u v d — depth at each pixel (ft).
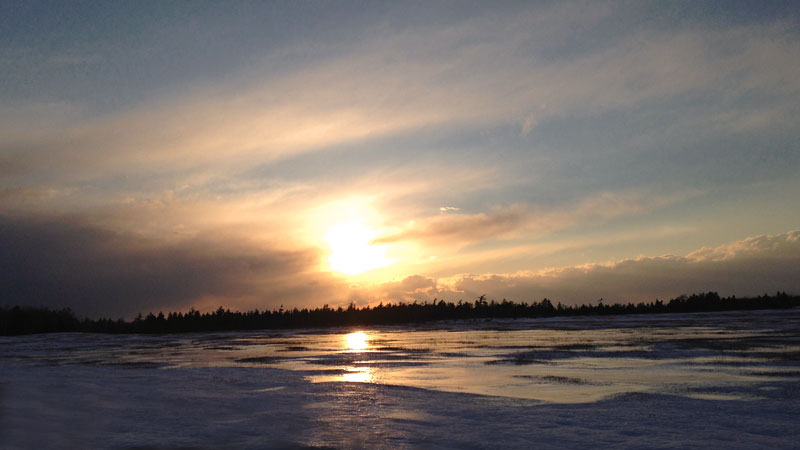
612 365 88.53
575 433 38.88
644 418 43.88
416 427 41.24
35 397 56.34
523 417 44.75
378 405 50.85
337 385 64.54
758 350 106.52
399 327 364.99
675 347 118.21
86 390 61.67
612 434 38.50
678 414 45.52
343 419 44.27
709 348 113.29
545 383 69.41
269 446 36.27
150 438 38.50
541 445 35.76
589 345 133.59
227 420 44.32
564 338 167.32
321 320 449.48
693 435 38.01
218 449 35.65
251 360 113.60
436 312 499.92
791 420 42.75
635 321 316.60
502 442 36.60
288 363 104.22
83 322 385.09
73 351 159.94
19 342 229.86
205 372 83.35
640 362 91.61
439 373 82.64
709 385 63.82
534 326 293.23
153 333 347.97
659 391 60.64
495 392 62.08
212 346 174.81
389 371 86.22
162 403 52.44
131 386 65.41
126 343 211.00
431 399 54.34
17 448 36.01
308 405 51.01
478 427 41.06
